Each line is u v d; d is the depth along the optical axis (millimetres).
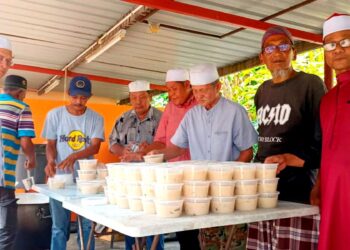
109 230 3600
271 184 1900
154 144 3492
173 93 3383
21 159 5609
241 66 8391
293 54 2527
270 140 2479
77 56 8703
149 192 1716
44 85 11969
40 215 4129
